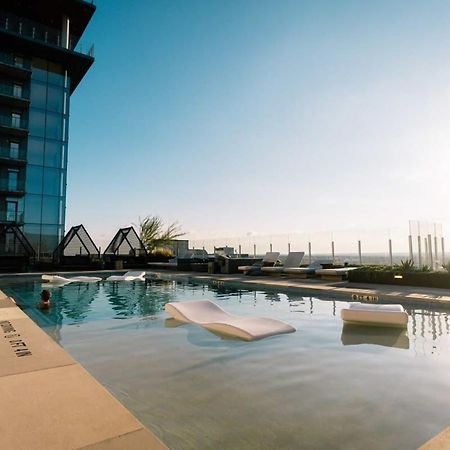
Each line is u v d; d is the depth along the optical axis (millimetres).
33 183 23438
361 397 2742
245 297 8648
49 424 1876
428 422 2324
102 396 2242
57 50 24703
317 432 2189
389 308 5359
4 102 23922
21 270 16047
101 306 7316
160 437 2135
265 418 2385
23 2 24750
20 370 2711
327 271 11633
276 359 3699
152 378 3156
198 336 4668
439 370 3375
